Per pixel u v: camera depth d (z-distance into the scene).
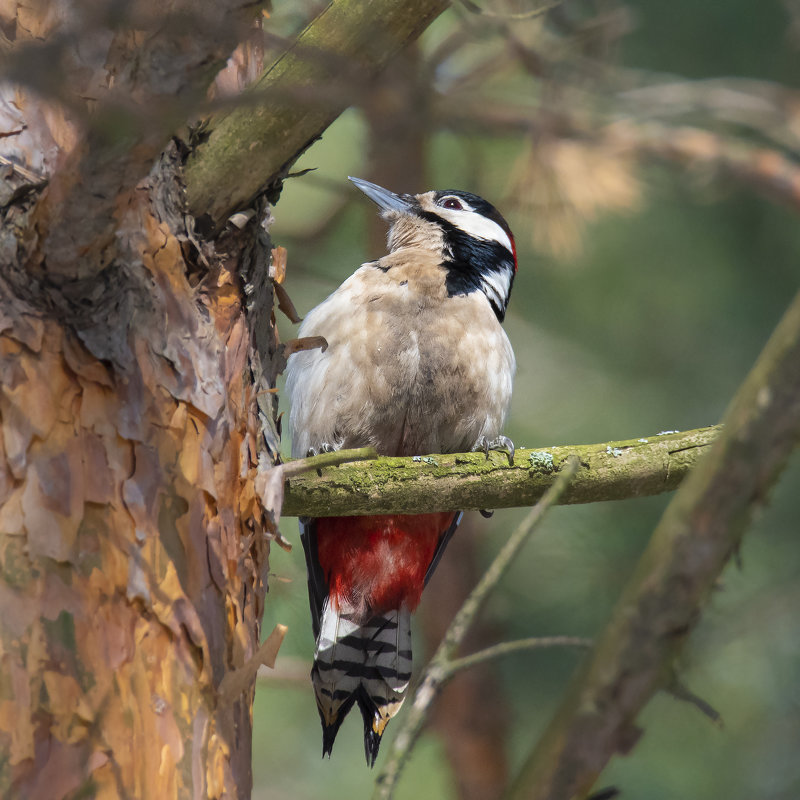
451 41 10.88
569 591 12.88
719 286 14.06
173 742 5.00
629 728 3.80
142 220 5.51
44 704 4.68
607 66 12.57
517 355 14.13
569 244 12.52
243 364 5.96
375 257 13.10
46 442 4.95
